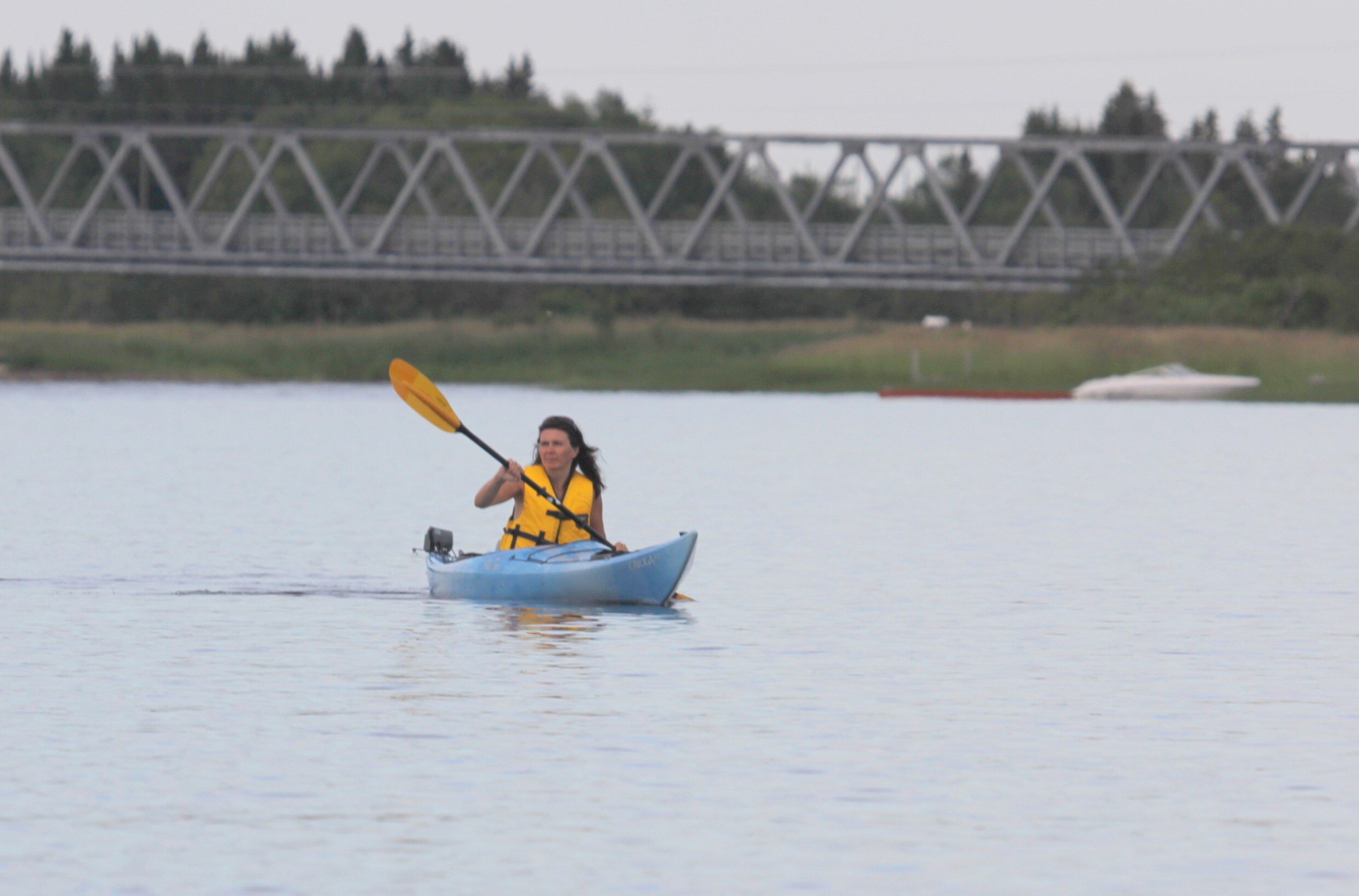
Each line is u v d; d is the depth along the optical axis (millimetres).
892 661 43625
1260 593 56250
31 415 171750
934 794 31234
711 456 118625
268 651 44156
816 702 38531
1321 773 32812
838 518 79375
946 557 65188
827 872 26938
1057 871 27062
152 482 95750
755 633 47656
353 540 69375
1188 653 45062
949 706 38312
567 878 26547
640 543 69188
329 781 31516
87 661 42562
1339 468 112812
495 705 37875
